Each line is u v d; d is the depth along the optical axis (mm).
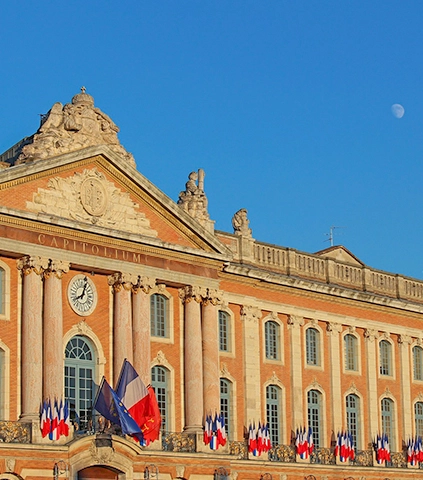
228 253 47594
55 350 40375
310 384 52500
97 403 40875
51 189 41344
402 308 58250
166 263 45312
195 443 44812
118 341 42906
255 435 48312
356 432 54688
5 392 39438
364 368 55812
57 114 42500
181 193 48156
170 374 45500
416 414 58594
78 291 42344
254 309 50188
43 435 39375
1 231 39594
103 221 42906
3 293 40062
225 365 48406
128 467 41844
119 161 43375
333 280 55062
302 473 50219
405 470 55938
